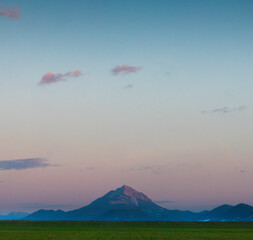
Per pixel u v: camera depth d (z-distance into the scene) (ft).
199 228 515.50
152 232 406.82
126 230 448.24
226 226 557.33
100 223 586.45
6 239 298.15
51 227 514.27
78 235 344.90
